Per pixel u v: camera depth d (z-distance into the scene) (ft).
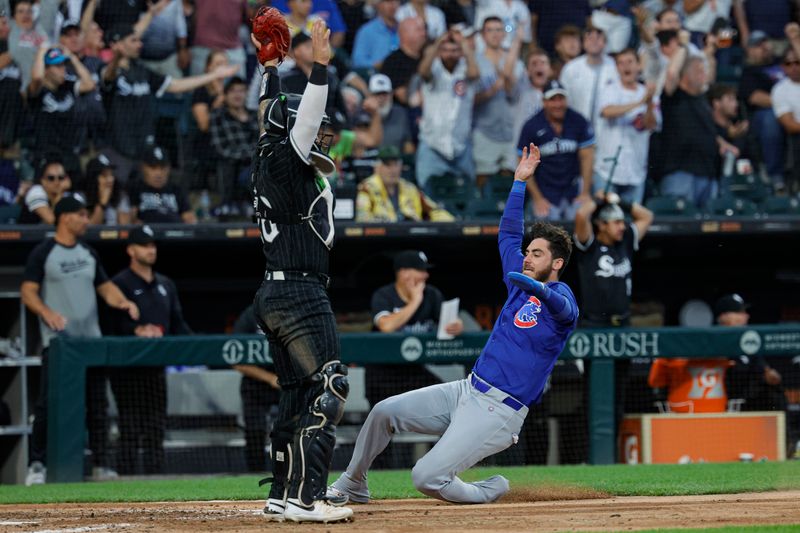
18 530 60.85
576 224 122.42
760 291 154.81
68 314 116.98
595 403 117.29
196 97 139.33
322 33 57.98
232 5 145.89
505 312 70.13
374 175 135.64
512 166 145.79
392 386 116.88
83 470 109.70
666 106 145.48
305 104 58.23
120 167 136.56
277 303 59.41
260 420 117.91
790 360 135.64
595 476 95.96
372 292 147.43
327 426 59.62
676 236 136.56
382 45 152.87
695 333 118.32
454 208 140.67
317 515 59.52
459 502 70.90
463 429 68.39
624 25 153.17
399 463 123.03
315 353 59.21
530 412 119.44
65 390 109.09
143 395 114.21
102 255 138.10
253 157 61.46
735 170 150.10
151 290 120.37
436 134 141.28
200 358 112.57
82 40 138.41
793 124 152.66
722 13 159.63
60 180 129.49
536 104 145.69
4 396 123.34
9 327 127.44
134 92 137.28
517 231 72.38
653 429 118.21
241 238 129.08
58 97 134.21
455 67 141.59
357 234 130.00
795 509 67.87
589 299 122.31
